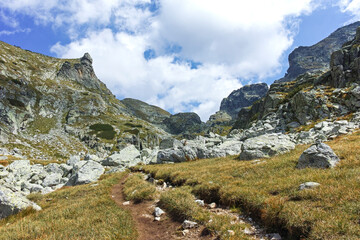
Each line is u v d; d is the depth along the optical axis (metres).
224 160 28.05
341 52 63.50
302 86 73.00
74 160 50.03
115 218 12.70
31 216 16.08
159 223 12.27
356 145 17.23
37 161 57.69
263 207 10.20
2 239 11.00
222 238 8.81
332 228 7.21
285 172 14.98
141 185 20.84
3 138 116.69
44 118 181.50
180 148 41.25
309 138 30.11
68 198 21.94
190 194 15.15
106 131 195.50
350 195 8.84
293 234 8.13
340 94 47.59
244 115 135.38
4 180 33.25
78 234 10.71
